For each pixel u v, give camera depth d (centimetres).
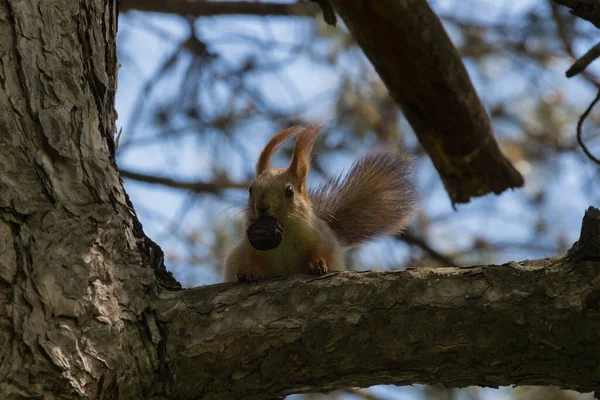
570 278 702
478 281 720
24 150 739
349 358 727
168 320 742
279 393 755
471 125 1109
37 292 690
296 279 764
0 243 695
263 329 732
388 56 1047
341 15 1027
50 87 774
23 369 661
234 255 1073
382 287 733
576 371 699
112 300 725
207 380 735
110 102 848
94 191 762
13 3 774
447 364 723
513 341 701
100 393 693
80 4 822
